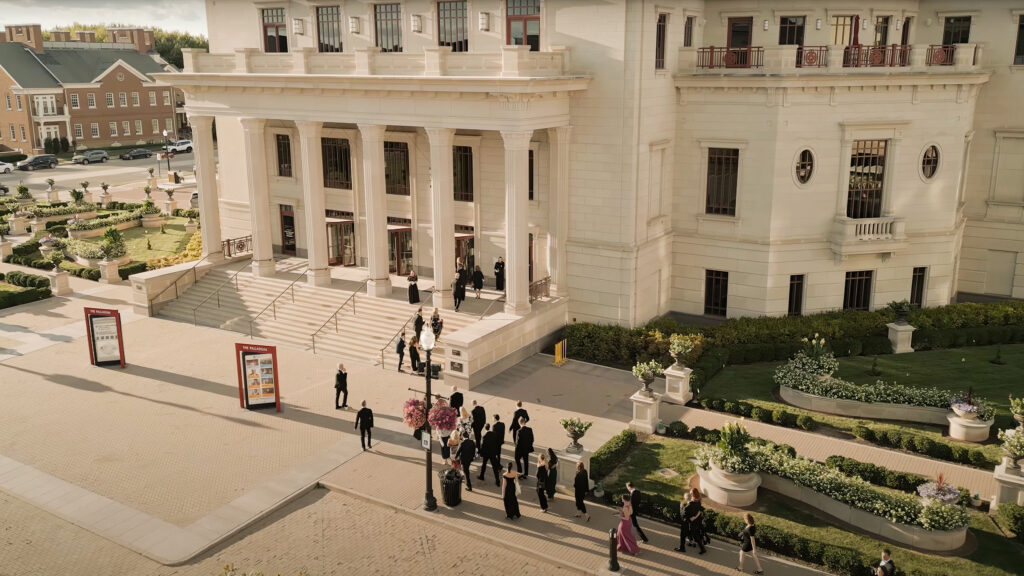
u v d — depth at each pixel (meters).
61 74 113.06
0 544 21.94
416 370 33.75
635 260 35.88
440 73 34.44
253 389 30.23
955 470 25.09
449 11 38.47
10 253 53.91
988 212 41.84
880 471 24.12
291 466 26.05
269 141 46.31
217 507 23.64
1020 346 36.47
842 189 37.28
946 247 39.19
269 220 42.59
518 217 34.34
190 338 38.59
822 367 30.83
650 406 27.73
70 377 33.66
